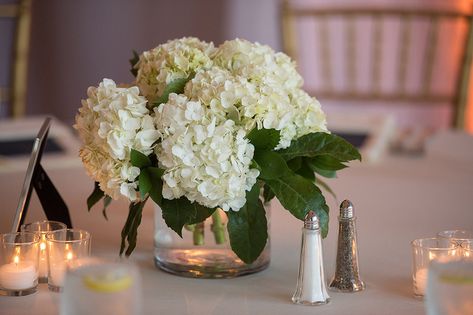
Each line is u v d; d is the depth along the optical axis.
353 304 1.23
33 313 1.19
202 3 3.83
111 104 1.23
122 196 1.27
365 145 2.38
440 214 1.78
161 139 1.25
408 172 2.23
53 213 1.48
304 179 1.29
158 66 1.33
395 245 1.55
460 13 3.06
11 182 2.06
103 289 1.02
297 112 1.31
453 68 3.71
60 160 2.29
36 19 3.79
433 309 1.03
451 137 2.46
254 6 3.81
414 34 3.71
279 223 1.73
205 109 1.24
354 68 3.39
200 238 1.34
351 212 1.29
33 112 3.87
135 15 3.86
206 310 1.20
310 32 3.79
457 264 1.04
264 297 1.26
